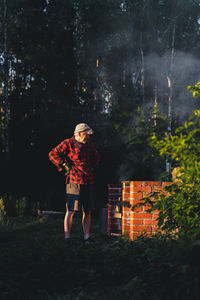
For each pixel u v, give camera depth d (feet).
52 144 74.74
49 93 80.23
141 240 15.83
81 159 19.06
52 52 84.12
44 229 26.53
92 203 19.30
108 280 12.12
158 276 10.43
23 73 86.48
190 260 7.68
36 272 12.93
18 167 72.13
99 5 89.20
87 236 18.79
